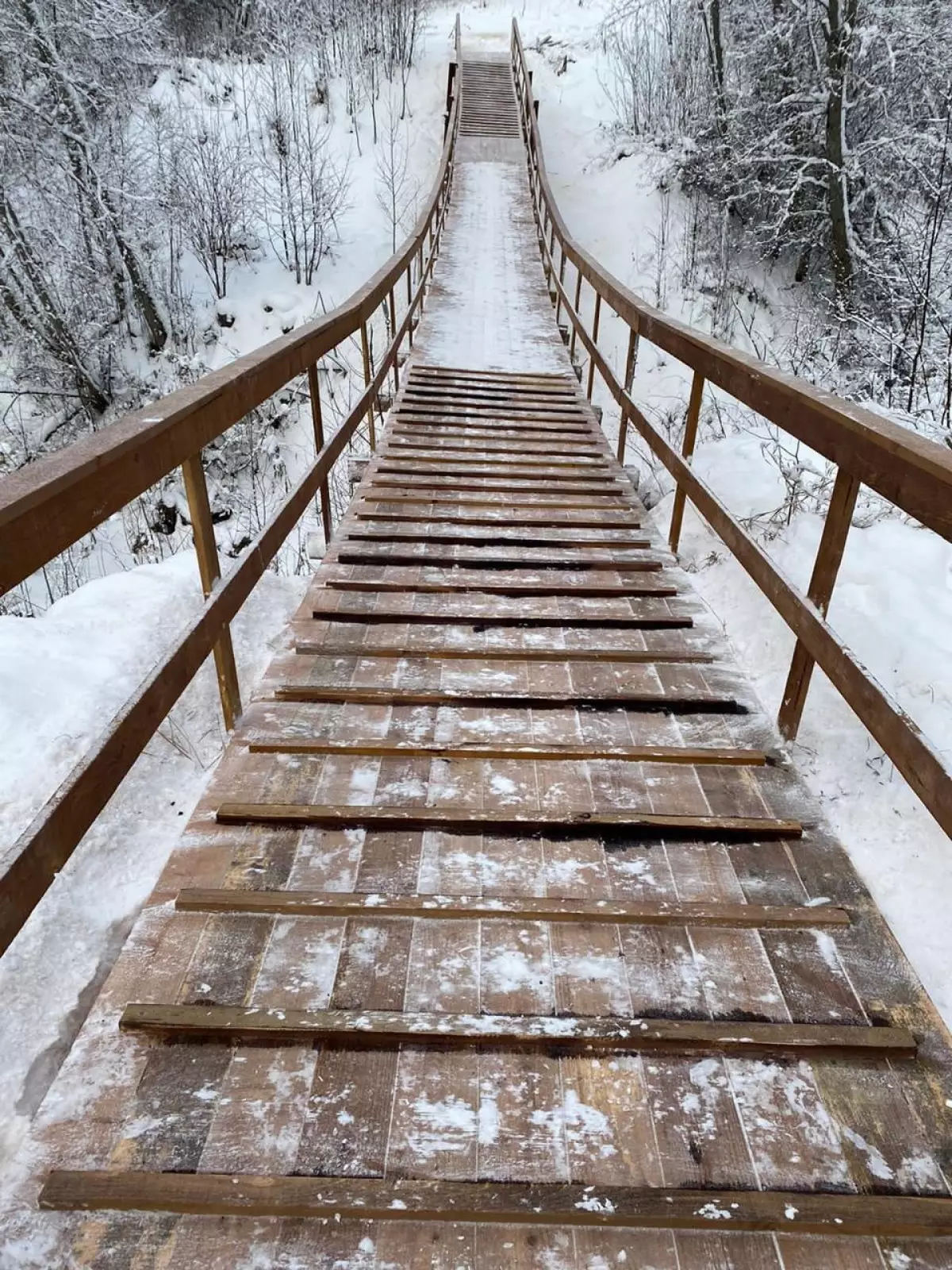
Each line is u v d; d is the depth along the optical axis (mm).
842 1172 1348
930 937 1949
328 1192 1282
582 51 22922
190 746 2717
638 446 7438
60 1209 1269
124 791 2479
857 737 2570
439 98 20734
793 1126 1420
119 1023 1543
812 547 3873
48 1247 1222
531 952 1731
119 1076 1457
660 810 2166
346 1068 1489
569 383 7562
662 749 2391
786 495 4566
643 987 1659
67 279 13328
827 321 11820
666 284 15344
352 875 1919
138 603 3529
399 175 17766
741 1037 1541
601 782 2271
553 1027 1545
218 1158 1331
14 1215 1259
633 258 15977
